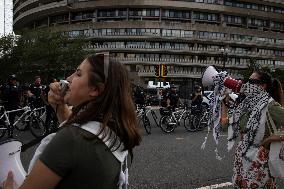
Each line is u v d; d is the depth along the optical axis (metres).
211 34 76.50
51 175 1.45
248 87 3.93
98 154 1.53
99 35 74.31
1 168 1.83
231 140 4.04
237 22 81.44
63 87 1.99
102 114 1.65
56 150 1.47
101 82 1.70
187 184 6.46
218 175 7.22
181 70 76.44
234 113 4.03
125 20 75.38
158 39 74.06
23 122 12.02
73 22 79.25
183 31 74.69
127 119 1.71
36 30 51.81
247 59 80.06
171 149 10.06
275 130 3.67
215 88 4.20
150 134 13.53
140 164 7.90
